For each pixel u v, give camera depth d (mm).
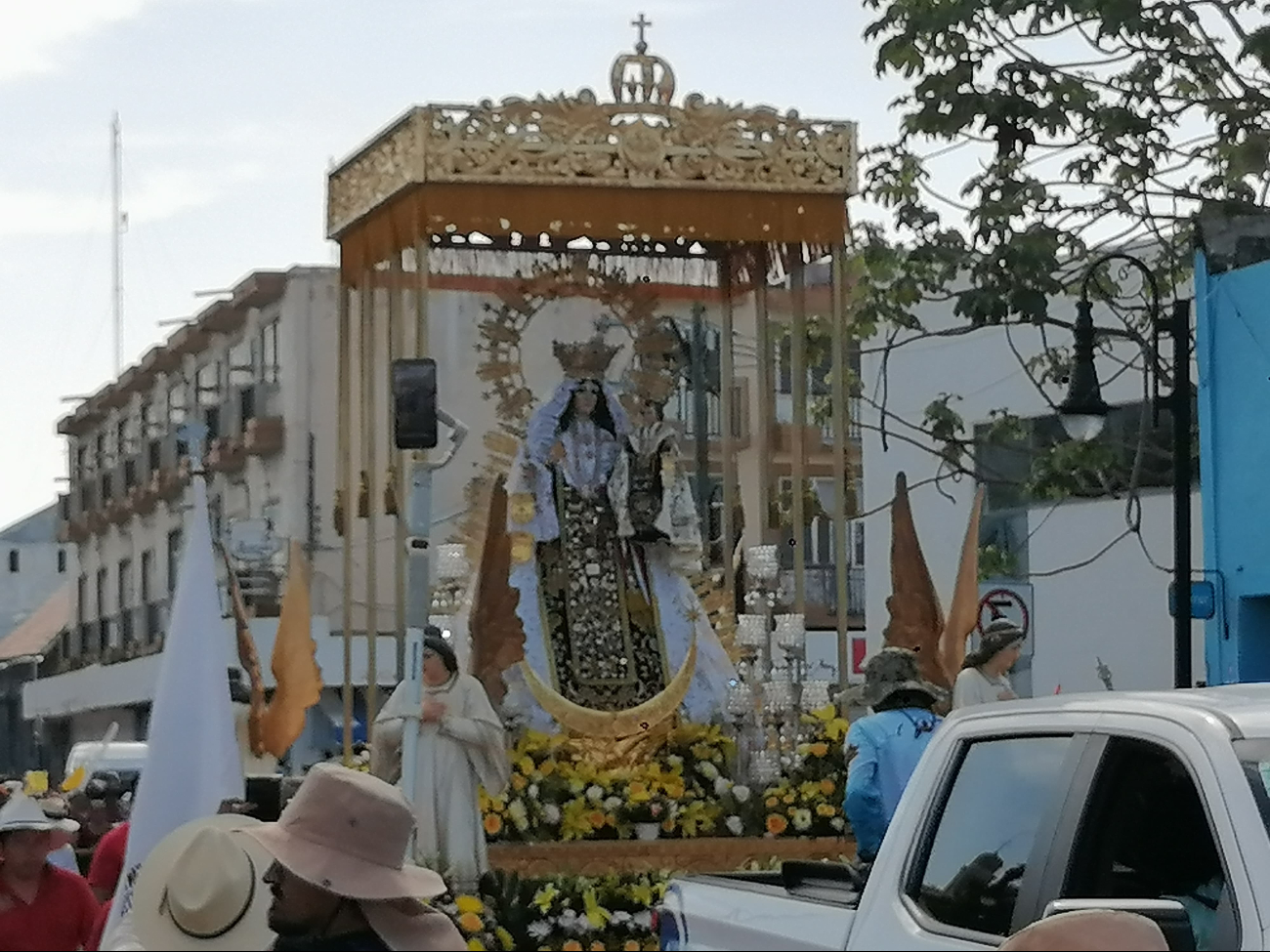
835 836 12414
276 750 12453
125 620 47688
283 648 12453
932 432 22750
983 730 5828
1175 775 5098
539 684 12758
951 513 26422
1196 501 22203
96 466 50281
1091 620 24250
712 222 13211
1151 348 19203
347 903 5316
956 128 19031
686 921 6570
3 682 57281
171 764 8680
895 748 9289
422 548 10320
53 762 53062
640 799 12094
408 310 18141
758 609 13453
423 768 11195
